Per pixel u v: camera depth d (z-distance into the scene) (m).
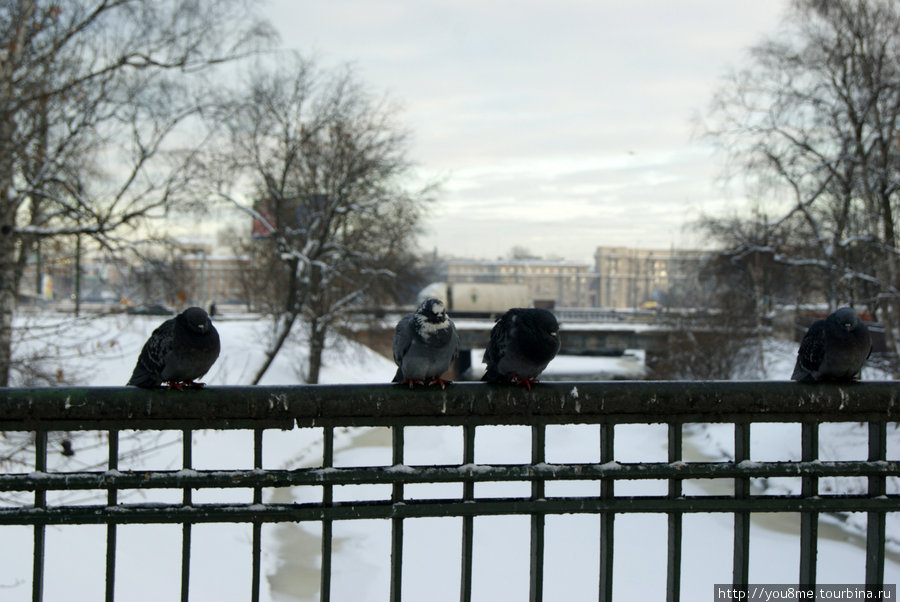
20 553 8.62
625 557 9.25
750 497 2.83
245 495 14.64
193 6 13.41
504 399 2.74
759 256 20.94
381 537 11.77
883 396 2.83
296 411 2.68
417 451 17.52
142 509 2.62
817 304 23.30
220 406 2.65
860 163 17.94
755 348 25.25
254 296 29.92
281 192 22.86
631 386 2.78
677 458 2.82
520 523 11.57
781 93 19.17
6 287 11.80
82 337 14.13
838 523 12.33
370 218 24.61
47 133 12.40
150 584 8.84
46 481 2.59
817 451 2.86
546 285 130.25
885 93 17.98
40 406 2.58
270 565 10.80
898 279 17.19
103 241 13.04
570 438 16.48
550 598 8.03
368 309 27.12
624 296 132.38
